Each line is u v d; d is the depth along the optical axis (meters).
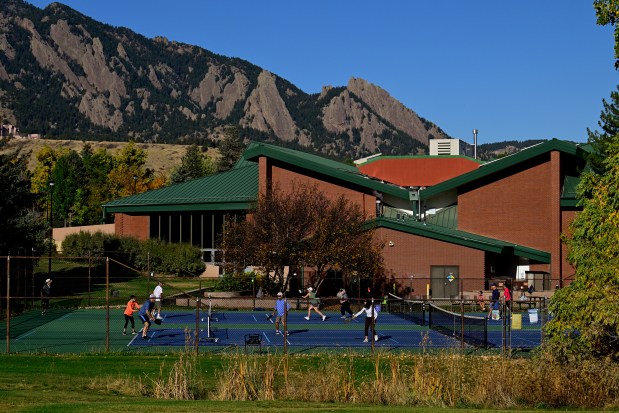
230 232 51.19
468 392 19.89
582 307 20.33
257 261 49.56
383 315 46.44
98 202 123.88
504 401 19.23
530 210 59.94
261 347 30.50
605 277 20.53
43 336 34.12
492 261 58.34
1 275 42.53
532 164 60.00
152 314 35.28
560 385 19.39
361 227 51.16
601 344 20.08
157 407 17.17
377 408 17.86
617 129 52.50
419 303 50.09
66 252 68.19
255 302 48.84
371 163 72.12
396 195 61.81
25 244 47.16
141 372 24.14
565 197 58.88
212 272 67.62
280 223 48.94
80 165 142.25
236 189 67.81
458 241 54.44
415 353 29.00
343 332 36.59
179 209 67.62
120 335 34.59
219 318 42.97
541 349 21.47
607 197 21.39
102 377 22.92
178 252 66.44
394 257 54.91
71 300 50.00
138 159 147.00
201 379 22.52
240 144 152.62
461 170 71.06
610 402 19.06
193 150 138.62
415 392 19.66
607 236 20.97
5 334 34.84
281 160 62.28
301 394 20.05
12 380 21.84
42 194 46.53
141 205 69.06
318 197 52.88
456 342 32.78
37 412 16.12
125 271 66.19
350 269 49.19
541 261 59.25
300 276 55.31
